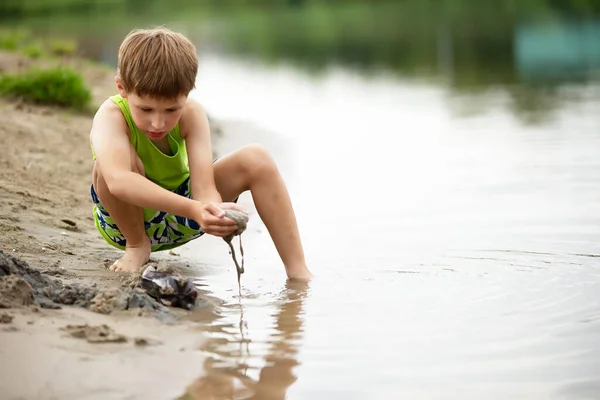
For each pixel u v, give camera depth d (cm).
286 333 477
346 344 461
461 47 2762
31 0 6881
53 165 892
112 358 414
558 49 2588
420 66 2338
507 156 1102
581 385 411
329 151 1190
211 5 6562
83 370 396
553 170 999
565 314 511
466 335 477
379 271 619
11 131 980
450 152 1153
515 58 2405
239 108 1641
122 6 6594
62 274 569
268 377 412
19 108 1152
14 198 748
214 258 676
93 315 475
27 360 399
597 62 2231
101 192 588
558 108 1510
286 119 1496
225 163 612
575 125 1322
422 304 534
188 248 708
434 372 425
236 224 536
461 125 1380
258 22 4762
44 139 988
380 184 971
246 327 486
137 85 539
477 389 406
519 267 619
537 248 673
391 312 518
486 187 928
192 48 562
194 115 605
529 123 1366
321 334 477
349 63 2475
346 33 3631
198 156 595
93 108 1258
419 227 763
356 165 1089
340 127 1404
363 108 1622
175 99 546
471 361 439
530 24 3425
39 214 725
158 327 473
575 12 3812
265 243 726
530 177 967
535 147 1155
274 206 610
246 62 2573
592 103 1550
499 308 524
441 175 1007
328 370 425
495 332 481
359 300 545
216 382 402
